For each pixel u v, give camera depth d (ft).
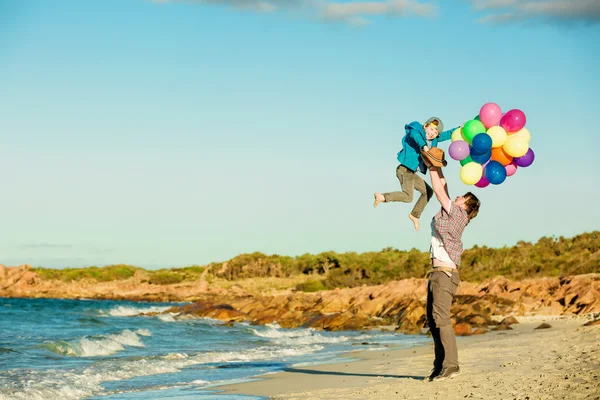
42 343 60.64
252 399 29.32
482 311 102.99
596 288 109.70
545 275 187.83
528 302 111.86
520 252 227.61
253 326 96.73
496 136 26.30
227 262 347.36
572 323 84.74
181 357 50.49
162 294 297.53
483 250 239.09
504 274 200.54
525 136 26.78
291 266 330.95
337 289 157.69
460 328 75.82
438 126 27.25
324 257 323.37
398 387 28.27
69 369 42.22
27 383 35.53
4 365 44.65
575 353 36.86
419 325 96.37
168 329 86.99
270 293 266.98
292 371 41.29
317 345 64.95
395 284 143.54
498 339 61.46
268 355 53.31
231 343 68.39
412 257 285.84
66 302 255.29
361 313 108.37
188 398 30.30
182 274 370.94
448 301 28.81
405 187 26.76
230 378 38.55
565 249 222.28
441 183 27.02
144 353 55.88
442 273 28.63
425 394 25.40
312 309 135.03
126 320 110.22
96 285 344.28
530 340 54.65
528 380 26.71
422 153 26.37
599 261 181.47
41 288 336.70
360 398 25.85
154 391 33.47
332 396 27.17
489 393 24.30
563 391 23.20
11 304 211.61
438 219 27.91
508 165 27.81
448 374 29.12
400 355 50.83
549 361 33.88
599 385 23.70
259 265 340.59
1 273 344.28
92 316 122.83
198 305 134.51
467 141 26.84
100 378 38.63
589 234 230.27
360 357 50.42
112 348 58.39
